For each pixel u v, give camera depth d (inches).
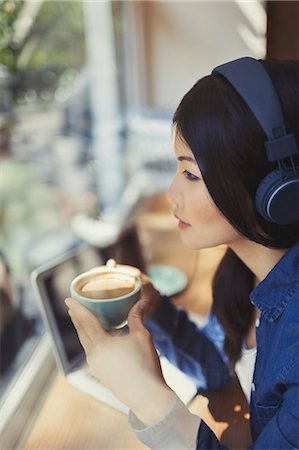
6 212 62.1
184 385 31.9
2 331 41.5
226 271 33.6
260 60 22.3
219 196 21.6
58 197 72.9
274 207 21.1
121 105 102.4
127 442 28.0
